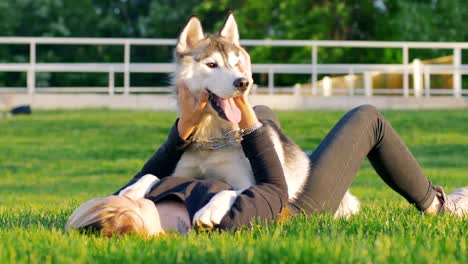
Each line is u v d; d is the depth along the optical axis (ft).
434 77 95.86
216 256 13.10
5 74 131.85
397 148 18.79
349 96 83.61
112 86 85.30
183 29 19.62
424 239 15.01
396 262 12.71
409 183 18.99
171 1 148.36
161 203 15.79
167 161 17.81
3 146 63.57
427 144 65.72
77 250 13.48
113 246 13.61
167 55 143.23
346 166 18.25
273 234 14.96
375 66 86.22
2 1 138.62
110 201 14.83
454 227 16.66
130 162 58.18
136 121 75.36
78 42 82.89
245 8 122.01
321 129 70.38
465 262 12.93
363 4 122.31
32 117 77.00
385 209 22.40
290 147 18.67
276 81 119.85
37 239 14.89
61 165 56.49
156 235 14.67
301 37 116.67
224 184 16.42
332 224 16.48
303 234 15.06
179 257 12.95
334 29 120.16
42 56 138.41
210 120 18.43
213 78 18.51
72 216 15.19
